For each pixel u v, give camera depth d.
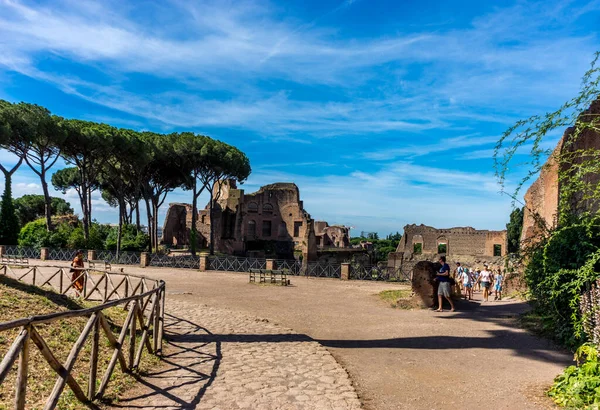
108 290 16.47
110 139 32.72
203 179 44.34
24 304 8.07
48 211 36.12
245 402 5.64
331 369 7.22
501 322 11.65
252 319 11.73
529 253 9.47
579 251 7.82
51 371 5.67
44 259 32.38
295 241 57.38
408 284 23.73
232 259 30.20
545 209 18.06
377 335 10.02
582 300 7.33
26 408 4.59
